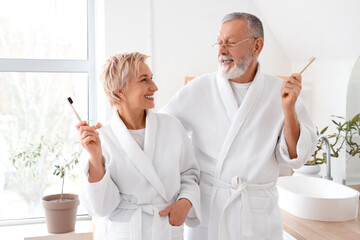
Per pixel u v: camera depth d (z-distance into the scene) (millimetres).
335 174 2248
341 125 2162
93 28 2906
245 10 2691
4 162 2836
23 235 2598
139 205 1224
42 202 2578
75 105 2932
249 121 1382
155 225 1189
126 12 2506
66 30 2898
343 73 2221
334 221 1585
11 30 2811
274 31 2705
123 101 1245
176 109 1476
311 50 2463
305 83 2598
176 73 2615
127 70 1195
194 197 1264
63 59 2885
